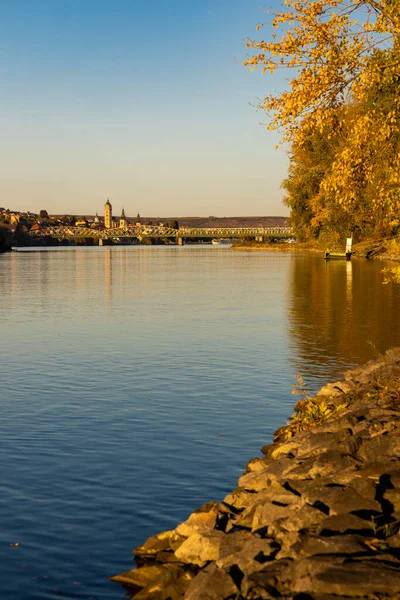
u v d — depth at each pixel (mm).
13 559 9102
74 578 8594
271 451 13055
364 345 25406
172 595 7684
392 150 17578
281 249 183750
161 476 12250
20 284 64750
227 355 24344
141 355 24703
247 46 15648
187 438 14664
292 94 15664
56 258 154625
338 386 17109
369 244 92062
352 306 38344
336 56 15492
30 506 10914
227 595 6836
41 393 19094
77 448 14000
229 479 12078
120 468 12719
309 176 78062
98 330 31453
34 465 12945
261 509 8625
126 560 9047
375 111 16969
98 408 17359
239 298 45781
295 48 15430
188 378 20766
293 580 6625
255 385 19672
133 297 48375
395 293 45531
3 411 17141
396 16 15258
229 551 7770
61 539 9695
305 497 8516
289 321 32812
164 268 95438
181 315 36625
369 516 7902
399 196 18469
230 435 14844
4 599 8094
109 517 10453
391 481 8703
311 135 16906
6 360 24094
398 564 6641
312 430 12453
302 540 7355
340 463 9797
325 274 66750
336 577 6277
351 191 17969
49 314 38375
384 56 15922
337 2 15289
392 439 10234
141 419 16250
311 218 95625
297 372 21188
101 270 92750
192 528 9062
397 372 16234
